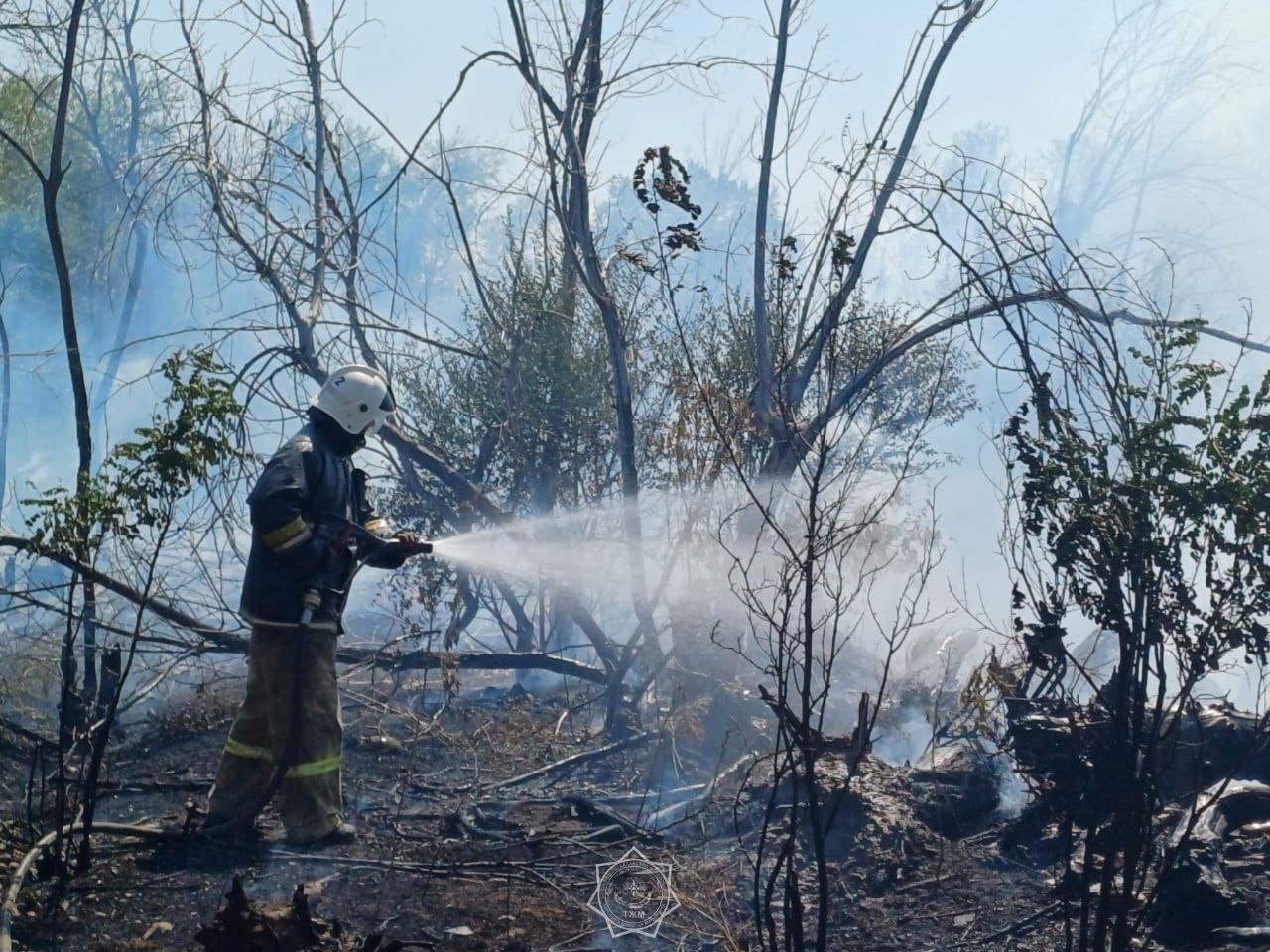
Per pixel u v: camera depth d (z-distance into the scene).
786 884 3.42
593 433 8.40
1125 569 3.34
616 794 5.82
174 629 6.58
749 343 7.65
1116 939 3.41
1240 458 3.22
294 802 4.95
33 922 4.11
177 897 4.38
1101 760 3.68
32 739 5.86
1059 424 3.51
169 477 4.43
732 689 6.40
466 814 5.41
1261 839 4.41
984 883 4.43
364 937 4.05
